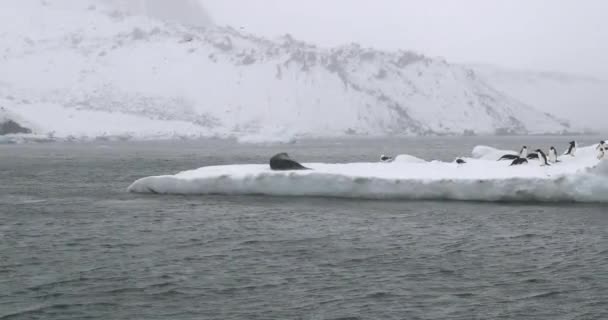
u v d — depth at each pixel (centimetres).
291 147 15288
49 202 3394
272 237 2319
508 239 2262
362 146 16138
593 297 1555
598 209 2870
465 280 1714
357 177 3256
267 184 3406
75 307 1482
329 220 2673
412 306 1493
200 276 1753
